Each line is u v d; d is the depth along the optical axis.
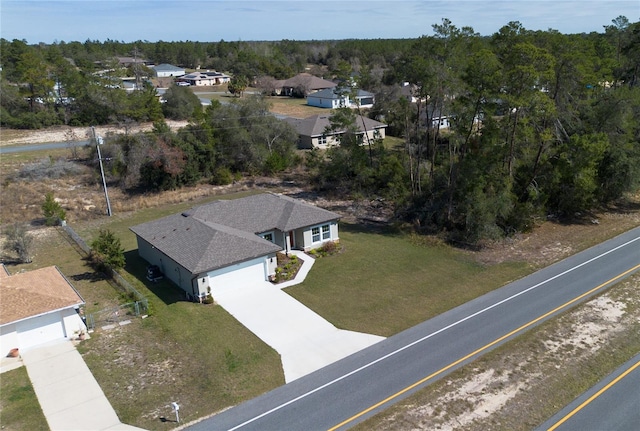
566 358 20.72
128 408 18.50
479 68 32.34
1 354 22.09
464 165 34.91
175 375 20.48
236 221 32.34
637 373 19.70
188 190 50.22
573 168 36.72
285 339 22.92
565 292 26.78
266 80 112.25
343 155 45.75
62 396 19.34
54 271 27.30
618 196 41.00
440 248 33.97
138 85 104.19
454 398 18.33
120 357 21.91
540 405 17.91
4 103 80.31
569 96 37.78
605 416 17.30
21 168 53.16
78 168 53.50
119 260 29.11
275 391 19.20
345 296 27.16
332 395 18.77
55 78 85.62
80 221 41.66
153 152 48.66
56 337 23.47
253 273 28.59
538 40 36.00
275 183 52.38
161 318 25.12
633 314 24.22
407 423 17.09
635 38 58.34
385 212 42.28
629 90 42.34
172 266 28.94
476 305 25.75
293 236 33.53
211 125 54.91
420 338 22.64
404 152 47.72
